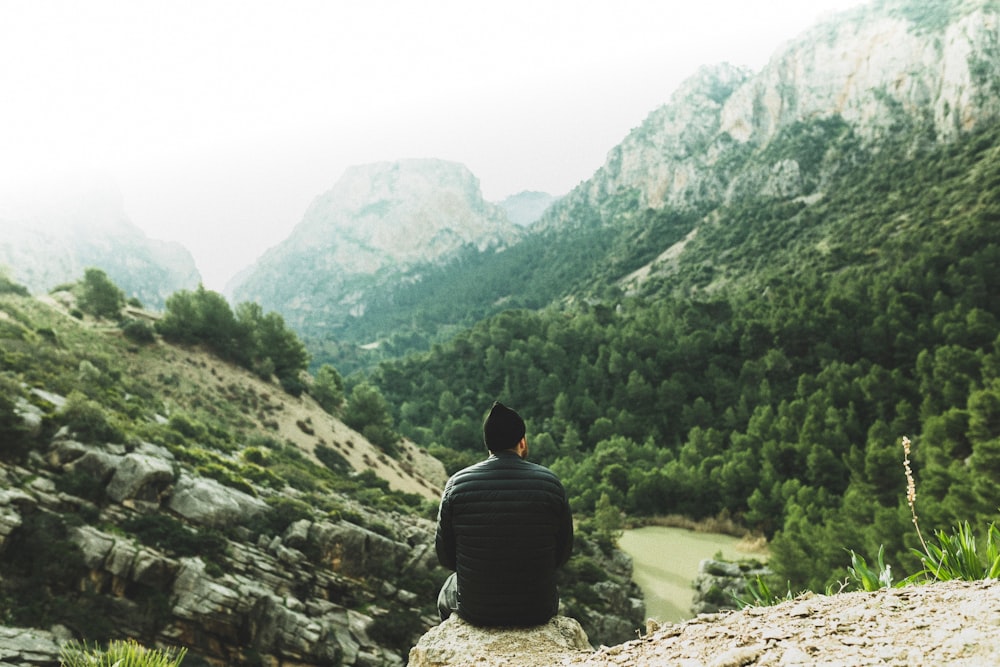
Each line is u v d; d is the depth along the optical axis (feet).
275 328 292.40
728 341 412.57
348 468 224.53
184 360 241.76
